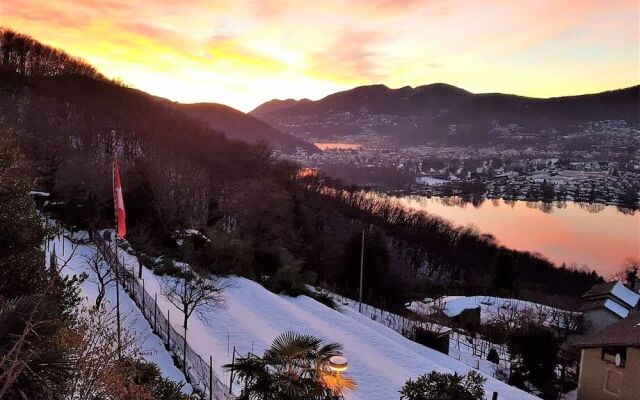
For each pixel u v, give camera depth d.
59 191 28.86
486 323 36.72
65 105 74.69
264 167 80.19
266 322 20.95
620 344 18.78
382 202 104.94
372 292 41.16
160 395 9.08
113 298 16.34
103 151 54.28
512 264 56.44
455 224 97.75
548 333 24.12
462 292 52.84
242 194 49.38
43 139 40.03
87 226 26.25
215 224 35.78
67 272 17.72
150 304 17.22
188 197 36.50
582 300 46.91
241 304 22.94
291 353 6.34
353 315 28.12
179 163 50.72
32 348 3.91
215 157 77.12
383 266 42.75
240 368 6.41
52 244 20.58
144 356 12.38
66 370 4.38
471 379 11.52
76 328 8.13
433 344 25.42
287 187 70.06
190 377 12.34
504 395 16.44
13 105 57.75
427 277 63.22
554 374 23.97
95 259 17.86
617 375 19.19
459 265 70.81
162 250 27.22
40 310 4.44
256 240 36.06
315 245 52.25
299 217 54.84
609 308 36.19
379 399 14.79
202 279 21.03
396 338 24.42
